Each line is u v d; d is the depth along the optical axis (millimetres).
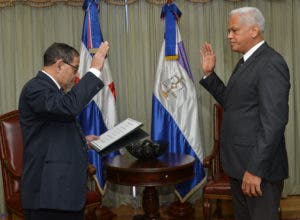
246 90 2084
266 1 4074
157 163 3119
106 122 3756
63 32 4008
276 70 1990
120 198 4148
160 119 3758
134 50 4094
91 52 3666
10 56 3979
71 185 1959
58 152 1960
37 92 1919
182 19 4074
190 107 3779
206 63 2537
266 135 1938
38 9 3977
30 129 1997
